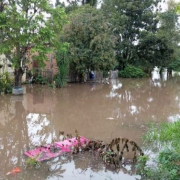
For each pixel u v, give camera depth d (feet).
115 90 55.72
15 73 44.21
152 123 27.17
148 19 91.61
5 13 39.29
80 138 20.35
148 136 21.97
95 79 72.28
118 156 16.70
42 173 15.10
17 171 15.31
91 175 14.93
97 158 17.24
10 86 46.21
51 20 42.52
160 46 89.71
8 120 28.86
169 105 39.32
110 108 36.32
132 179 14.44
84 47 60.64
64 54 55.67
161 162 14.05
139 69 90.99
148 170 14.43
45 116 30.91
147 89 58.95
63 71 56.65
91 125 26.76
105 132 24.16
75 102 40.37
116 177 14.70
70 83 64.49
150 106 38.32
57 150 18.37
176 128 22.44
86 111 33.99
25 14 40.70
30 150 18.97
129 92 53.26
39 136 22.91
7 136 22.93
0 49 40.68
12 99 41.14
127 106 38.04
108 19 84.94
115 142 17.48
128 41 91.30
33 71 56.39
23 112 32.83
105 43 61.57
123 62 93.15
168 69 104.42
